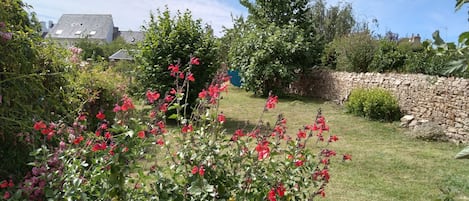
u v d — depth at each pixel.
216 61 9.30
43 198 2.26
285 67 14.95
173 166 2.30
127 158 2.12
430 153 6.91
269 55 15.10
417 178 5.41
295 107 12.63
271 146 2.71
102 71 6.58
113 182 2.08
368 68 14.30
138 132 2.14
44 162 2.31
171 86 8.99
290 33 15.68
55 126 2.64
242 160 2.49
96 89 5.39
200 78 9.01
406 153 6.89
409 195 4.69
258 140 2.62
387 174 5.58
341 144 7.53
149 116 2.42
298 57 15.59
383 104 9.90
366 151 6.96
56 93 3.61
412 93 9.57
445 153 6.93
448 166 6.05
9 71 2.95
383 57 13.73
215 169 2.34
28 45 3.14
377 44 14.78
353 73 12.77
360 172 5.62
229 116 11.02
